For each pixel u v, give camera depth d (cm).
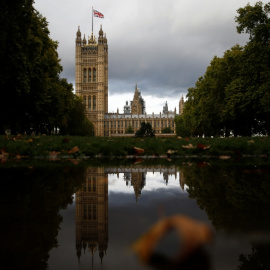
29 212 241
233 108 3275
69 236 177
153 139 1527
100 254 146
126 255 144
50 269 129
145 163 734
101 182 421
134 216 226
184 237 92
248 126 4031
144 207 258
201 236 91
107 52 18250
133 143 1174
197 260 98
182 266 93
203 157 928
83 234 181
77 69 15600
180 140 1409
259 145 1039
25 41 2261
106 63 18025
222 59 4119
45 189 360
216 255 140
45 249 155
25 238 173
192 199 292
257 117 3503
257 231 177
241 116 3584
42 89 2728
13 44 2041
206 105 4212
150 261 95
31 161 768
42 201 288
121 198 304
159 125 18350
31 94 2636
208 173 516
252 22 2994
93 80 15675
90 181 432
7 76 2075
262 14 2914
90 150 981
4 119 3098
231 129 4759
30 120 3653
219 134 5575
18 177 470
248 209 246
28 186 382
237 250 146
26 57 2281
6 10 1988
